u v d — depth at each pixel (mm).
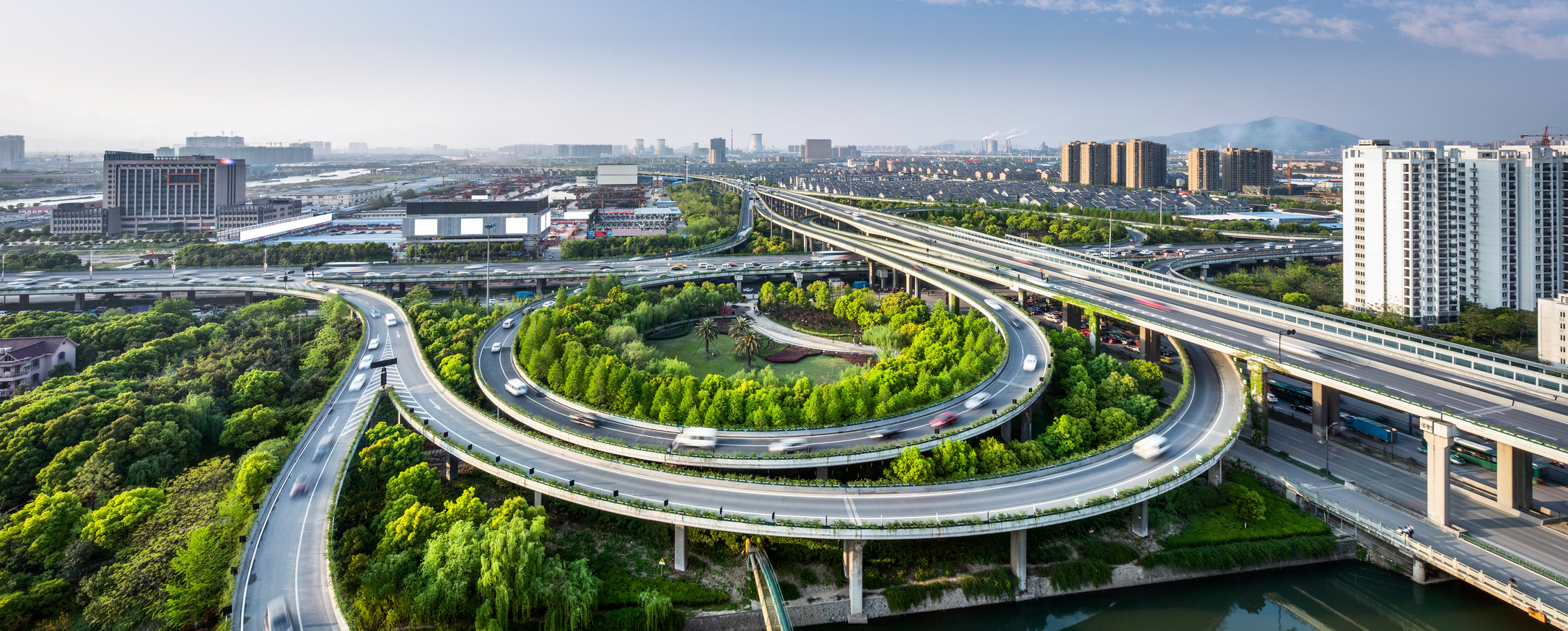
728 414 195875
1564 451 144125
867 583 154250
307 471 178125
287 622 125750
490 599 133875
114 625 131125
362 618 133875
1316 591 162250
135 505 155500
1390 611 156625
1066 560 160625
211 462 178125
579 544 164125
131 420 191750
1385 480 185250
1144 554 162500
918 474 165125
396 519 153625
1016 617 153875
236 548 144875
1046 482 164625
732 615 145250
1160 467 171500
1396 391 179625
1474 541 155625
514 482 171625
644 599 144250
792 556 158625
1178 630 155375
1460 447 194875
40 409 194750
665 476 168000
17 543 151250
